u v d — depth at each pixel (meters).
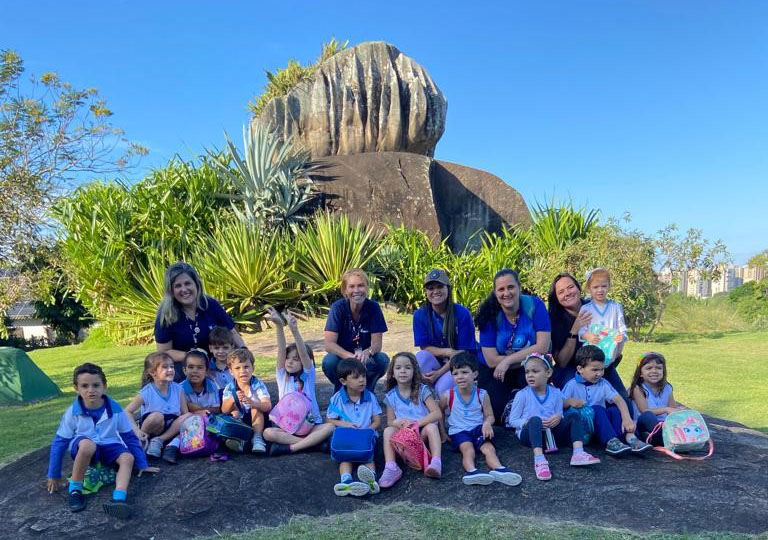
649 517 3.73
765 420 6.80
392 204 15.64
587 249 13.09
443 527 3.66
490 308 5.07
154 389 4.74
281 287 13.07
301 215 15.10
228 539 3.66
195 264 12.98
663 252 12.80
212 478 4.30
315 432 4.68
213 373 5.05
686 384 8.49
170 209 14.33
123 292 13.80
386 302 13.82
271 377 8.10
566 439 4.66
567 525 3.68
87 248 14.00
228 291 12.81
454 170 17.50
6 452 5.78
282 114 17.55
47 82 12.89
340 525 3.77
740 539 3.43
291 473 4.38
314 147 17.47
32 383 8.37
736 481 4.12
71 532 3.79
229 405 4.80
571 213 15.27
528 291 14.23
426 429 4.52
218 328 5.06
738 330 15.98
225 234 13.27
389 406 4.75
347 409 4.75
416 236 14.52
